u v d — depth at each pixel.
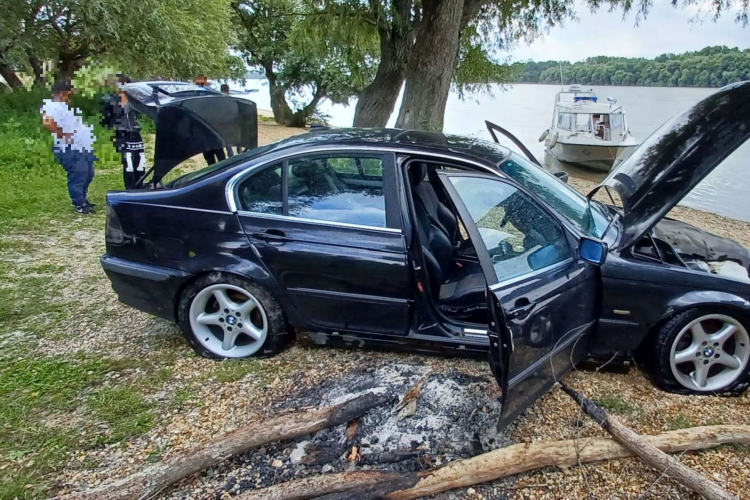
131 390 3.06
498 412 2.83
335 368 3.31
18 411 2.83
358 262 3.12
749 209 11.41
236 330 3.42
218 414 2.86
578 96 19.16
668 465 2.38
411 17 11.17
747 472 2.50
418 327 3.23
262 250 3.22
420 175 3.74
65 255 5.27
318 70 22.84
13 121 11.56
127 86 4.29
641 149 3.51
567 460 2.48
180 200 3.32
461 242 4.20
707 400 3.08
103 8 13.76
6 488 2.30
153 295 3.41
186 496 2.31
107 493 2.20
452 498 2.33
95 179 8.28
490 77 14.52
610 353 3.13
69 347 3.55
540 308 2.61
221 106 4.21
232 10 20.20
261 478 2.42
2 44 14.43
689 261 3.23
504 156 3.39
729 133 3.01
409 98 10.02
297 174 3.25
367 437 2.64
